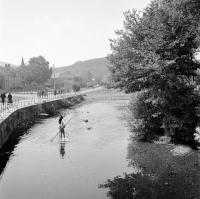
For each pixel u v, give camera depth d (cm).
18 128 4309
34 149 3086
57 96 9275
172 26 2756
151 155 2730
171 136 3125
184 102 2922
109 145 3203
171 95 2898
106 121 5172
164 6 2811
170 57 2828
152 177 2172
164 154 2745
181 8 2834
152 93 2972
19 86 14038
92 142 3375
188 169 2320
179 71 3003
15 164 2562
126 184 2052
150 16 2895
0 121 3359
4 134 3403
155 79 2897
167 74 2802
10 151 3017
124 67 2928
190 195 1845
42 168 2444
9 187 2034
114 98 12388
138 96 3188
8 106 5128
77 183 2089
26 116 5078
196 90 3006
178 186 1992
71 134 3897
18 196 1884
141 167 2408
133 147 3058
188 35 2720
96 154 2845
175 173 2239
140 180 2119
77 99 10244
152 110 3142
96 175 2248
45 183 2105
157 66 2677
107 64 3119
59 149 3073
